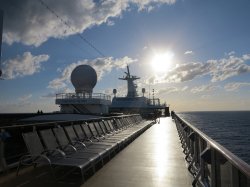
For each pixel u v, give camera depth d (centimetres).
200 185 500
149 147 1057
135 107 5238
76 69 3609
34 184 543
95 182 566
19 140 788
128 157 846
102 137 1018
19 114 2362
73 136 808
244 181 231
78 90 3572
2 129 593
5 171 612
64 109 3253
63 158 597
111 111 5234
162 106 5491
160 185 553
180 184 561
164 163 756
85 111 3238
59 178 586
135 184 558
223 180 334
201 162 523
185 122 886
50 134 679
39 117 2127
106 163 754
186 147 895
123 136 1090
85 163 568
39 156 558
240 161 237
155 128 2091
